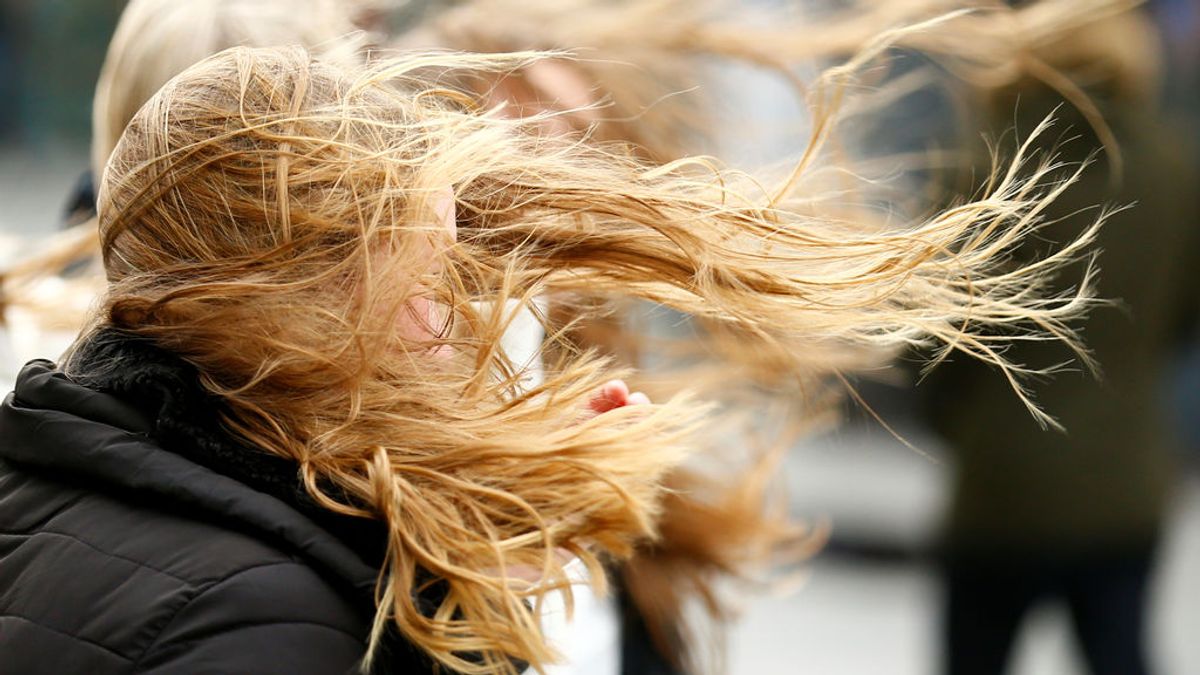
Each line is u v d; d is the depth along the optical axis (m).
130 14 6.52
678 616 8.05
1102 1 8.48
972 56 8.23
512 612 4.14
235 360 4.29
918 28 5.70
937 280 5.01
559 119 7.17
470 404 4.54
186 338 4.27
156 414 4.25
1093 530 11.24
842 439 17.77
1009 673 11.83
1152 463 11.34
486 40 7.30
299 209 4.24
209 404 4.26
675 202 4.80
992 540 11.45
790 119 8.66
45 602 4.01
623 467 4.44
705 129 8.27
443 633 4.08
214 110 4.29
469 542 4.19
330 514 4.16
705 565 8.17
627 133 7.75
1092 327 10.98
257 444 4.23
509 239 4.93
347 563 4.04
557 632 7.04
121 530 4.08
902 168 8.52
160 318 4.29
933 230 4.75
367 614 4.07
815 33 8.18
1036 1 8.68
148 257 4.34
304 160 4.25
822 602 16.02
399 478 4.20
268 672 3.85
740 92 8.62
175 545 4.02
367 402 4.36
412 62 4.64
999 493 11.41
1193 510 16.09
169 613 3.89
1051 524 11.30
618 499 4.41
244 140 4.25
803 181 5.90
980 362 11.30
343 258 4.33
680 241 4.78
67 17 16.94
